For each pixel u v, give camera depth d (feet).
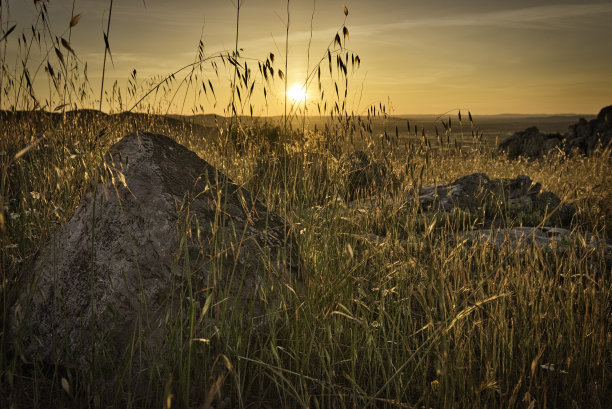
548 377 8.82
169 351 7.55
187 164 10.70
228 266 9.12
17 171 13.29
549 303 10.18
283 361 8.74
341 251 10.64
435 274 10.03
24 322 7.41
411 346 9.51
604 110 76.33
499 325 8.79
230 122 10.31
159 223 9.03
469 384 7.87
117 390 6.96
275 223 10.99
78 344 7.81
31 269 8.81
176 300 8.46
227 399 7.57
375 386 8.09
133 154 10.08
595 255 13.66
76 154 12.30
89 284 8.43
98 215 9.21
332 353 8.25
